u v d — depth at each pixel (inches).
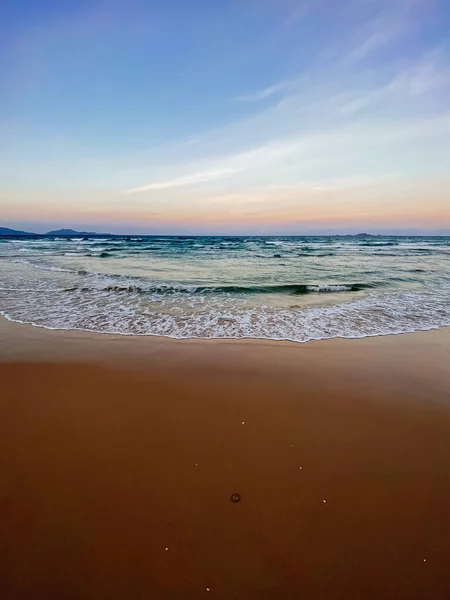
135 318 301.3
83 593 71.3
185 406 149.4
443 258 991.6
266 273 618.5
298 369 192.4
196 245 1673.2
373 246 1760.6
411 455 116.6
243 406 149.9
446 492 99.6
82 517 89.4
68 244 1685.5
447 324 290.0
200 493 98.1
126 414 142.0
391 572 75.7
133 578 74.3
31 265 716.0
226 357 210.7
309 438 126.1
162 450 117.7
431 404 152.8
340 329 274.1
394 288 471.5
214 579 74.2
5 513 90.4
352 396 159.9
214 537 84.0
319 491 99.6
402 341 245.4
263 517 90.0
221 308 343.9
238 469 108.7
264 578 74.4
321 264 794.8
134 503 94.2
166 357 209.8
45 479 103.0
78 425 133.1
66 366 193.6
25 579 73.8
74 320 291.9
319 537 84.4
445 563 77.8
